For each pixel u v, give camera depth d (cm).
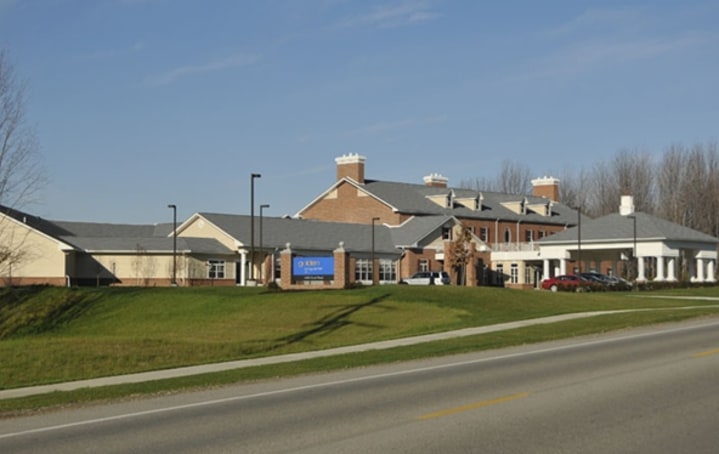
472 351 2094
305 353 2209
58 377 2256
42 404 1390
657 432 1023
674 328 2620
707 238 7131
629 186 10500
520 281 7662
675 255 6794
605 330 2608
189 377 1720
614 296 4866
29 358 2516
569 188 11312
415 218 7781
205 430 1088
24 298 4647
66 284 6225
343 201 8212
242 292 4541
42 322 4356
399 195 8188
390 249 7212
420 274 6469
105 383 1692
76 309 4503
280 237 6738
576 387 1388
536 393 1331
